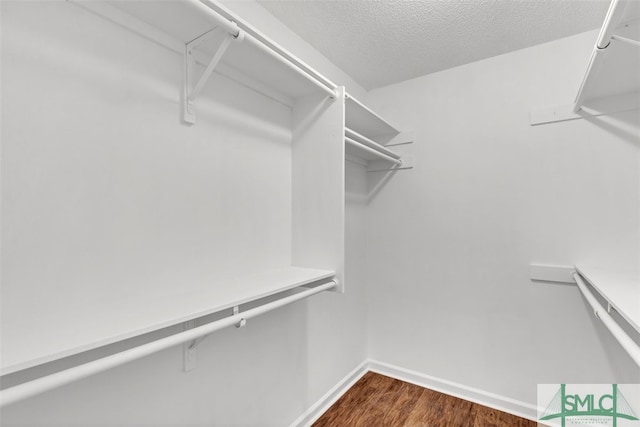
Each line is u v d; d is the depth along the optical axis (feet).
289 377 5.08
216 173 3.84
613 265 5.04
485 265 6.18
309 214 4.83
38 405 2.41
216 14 2.78
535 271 5.67
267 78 4.33
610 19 2.93
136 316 2.50
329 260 4.61
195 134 3.60
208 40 3.36
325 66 6.13
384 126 6.65
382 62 6.36
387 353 7.30
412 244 7.02
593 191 5.23
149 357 3.15
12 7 2.31
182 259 3.42
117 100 2.90
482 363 6.17
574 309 5.37
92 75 2.73
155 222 3.18
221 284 3.74
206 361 3.73
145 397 3.11
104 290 2.76
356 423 5.51
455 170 6.54
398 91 7.27
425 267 6.85
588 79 4.15
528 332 5.75
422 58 6.21
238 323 3.03
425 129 6.91
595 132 5.22
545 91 5.66
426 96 6.91
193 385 3.57
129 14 2.96
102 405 2.78
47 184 2.44
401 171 7.21
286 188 4.93
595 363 5.19
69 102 2.58
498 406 5.94
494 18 4.96
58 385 1.85
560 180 5.50
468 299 6.35
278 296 4.71
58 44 2.53
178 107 3.43
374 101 7.59
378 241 7.47
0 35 2.25
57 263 2.48
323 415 5.74
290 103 5.01
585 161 5.30
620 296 3.11
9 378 2.25
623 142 5.02
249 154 4.30
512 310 5.90
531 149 5.76
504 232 6.00
